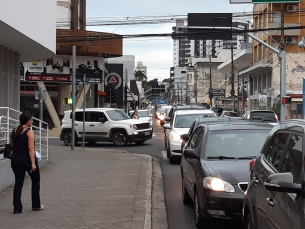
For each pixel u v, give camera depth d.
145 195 9.77
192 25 19.98
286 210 3.89
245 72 52.06
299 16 43.38
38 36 14.30
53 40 16.53
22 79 33.09
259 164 5.30
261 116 24.91
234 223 7.47
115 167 14.47
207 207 6.71
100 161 16.06
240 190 6.57
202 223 7.34
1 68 14.77
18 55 16.78
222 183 6.65
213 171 6.98
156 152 20.41
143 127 23.69
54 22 16.66
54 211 8.19
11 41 14.09
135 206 8.66
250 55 54.88
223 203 6.54
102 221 7.51
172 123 17.14
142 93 117.88
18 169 7.85
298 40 44.44
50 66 33.53
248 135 8.23
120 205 8.75
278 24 42.28
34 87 38.22
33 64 33.16
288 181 3.68
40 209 8.25
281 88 24.20
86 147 22.88
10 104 16.02
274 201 4.29
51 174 12.79
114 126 23.02
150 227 7.15
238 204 6.48
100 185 11.02
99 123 23.20
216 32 18.98
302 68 43.38
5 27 11.66
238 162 7.37
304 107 24.31
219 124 8.82
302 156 3.96
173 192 10.90
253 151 7.85
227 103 73.56
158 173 14.00
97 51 32.72
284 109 24.22
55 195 9.69
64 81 33.50
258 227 4.86
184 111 17.66
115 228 7.08
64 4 35.41
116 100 58.25
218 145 8.02
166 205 9.43
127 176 12.52
